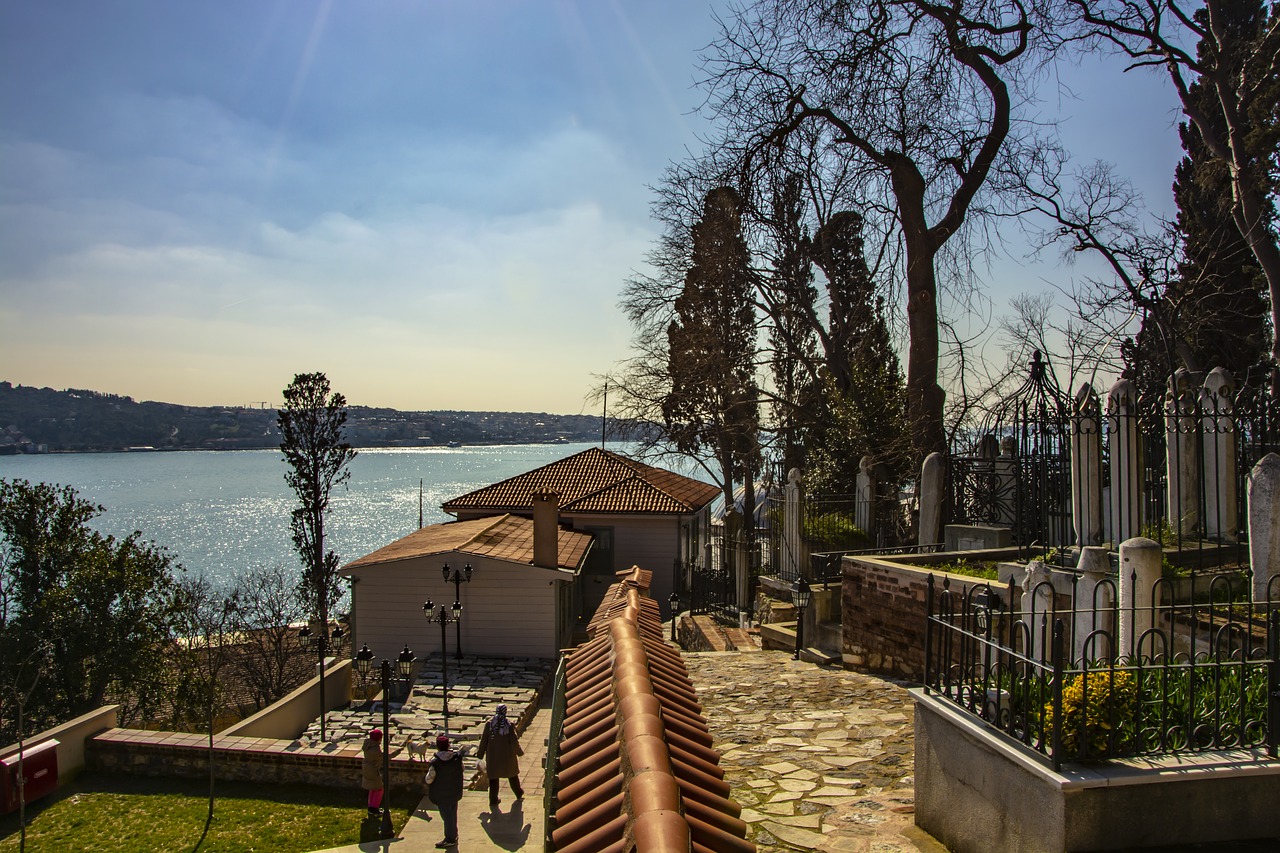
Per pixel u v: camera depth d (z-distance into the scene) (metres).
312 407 33.00
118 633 24.67
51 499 25.61
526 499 35.97
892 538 20.08
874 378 24.98
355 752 15.90
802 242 26.45
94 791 15.41
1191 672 5.11
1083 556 7.79
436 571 25.09
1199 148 25.64
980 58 20.48
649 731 4.75
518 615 24.94
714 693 11.13
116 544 26.59
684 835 3.35
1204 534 10.08
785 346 32.03
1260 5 22.78
